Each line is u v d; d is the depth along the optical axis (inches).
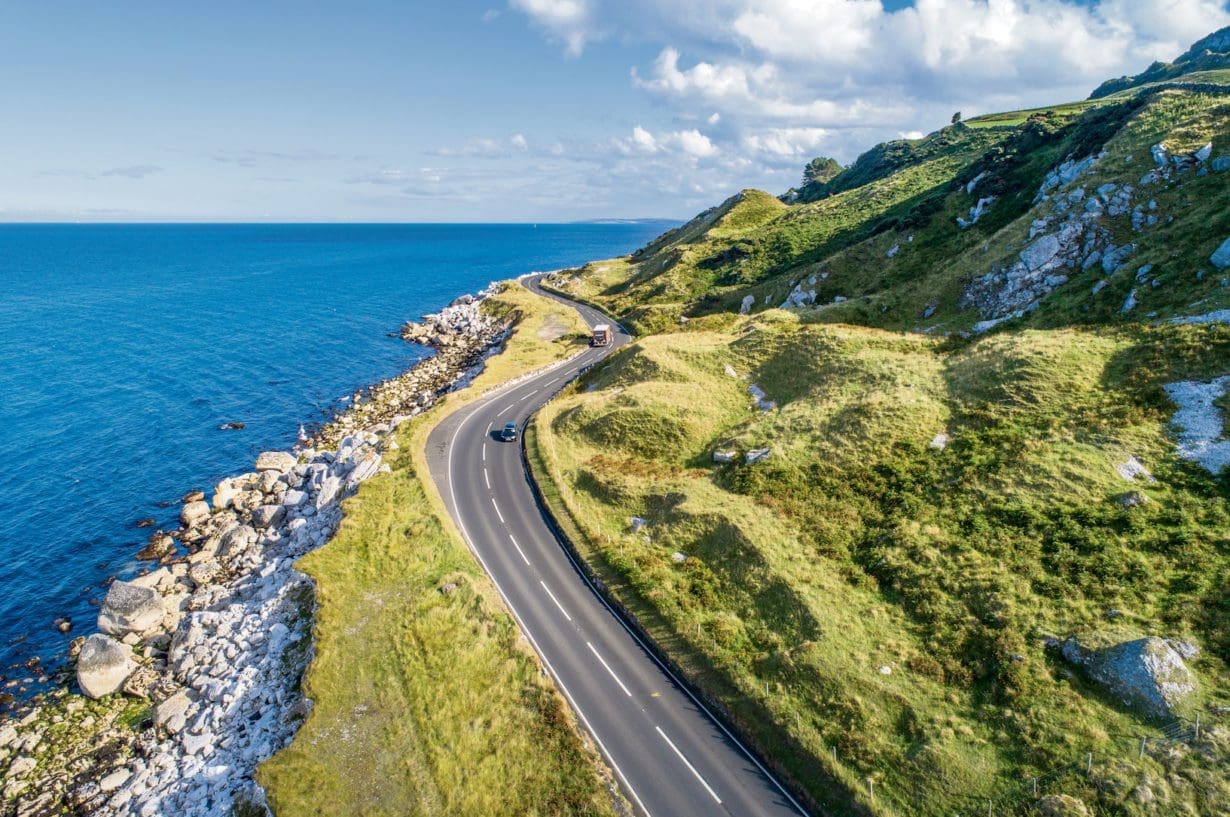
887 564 1259.8
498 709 1092.5
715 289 3937.0
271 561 1779.0
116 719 1378.0
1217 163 2122.3
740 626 1213.7
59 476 2571.4
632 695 1119.0
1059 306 2064.5
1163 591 1035.9
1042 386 1557.6
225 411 3265.3
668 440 1930.4
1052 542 1180.5
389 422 2837.1
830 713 997.8
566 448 2010.3
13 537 2144.4
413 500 1763.0
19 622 1747.0
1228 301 1592.0
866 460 1557.6
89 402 3398.1
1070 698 922.1
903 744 928.9
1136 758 821.9
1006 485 1343.5
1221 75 3036.4
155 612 1638.8
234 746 1175.6
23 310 6023.6
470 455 2074.3
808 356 2170.3
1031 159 3134.8
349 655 1245.1
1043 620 1049.5
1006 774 855.7
